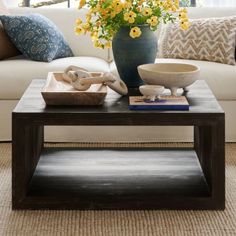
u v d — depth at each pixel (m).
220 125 2.22
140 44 2.56
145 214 2.29
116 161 2.77
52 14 3.80
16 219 2.25
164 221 2.23
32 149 2.56
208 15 3.79
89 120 2.22
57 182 2.48
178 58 3.55
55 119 2.22
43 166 2.69
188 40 3.50
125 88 2.50
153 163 2.73
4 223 2.21
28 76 3.19
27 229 2.16
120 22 2.55
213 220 2.24
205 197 2.31
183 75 2.38
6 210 2.33
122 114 2.22
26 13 3.79
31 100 2.42
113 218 2.26
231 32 3.41
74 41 3.77
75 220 2.24
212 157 2.26
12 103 3.21
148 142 3.27
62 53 3.59
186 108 2.25
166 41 3.59
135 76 2.62
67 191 2.38
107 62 3.71
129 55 2.58
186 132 3.24
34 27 3.41
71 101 2.33
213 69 3.23
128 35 2.56
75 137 3.25
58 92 2.31
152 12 2.56
